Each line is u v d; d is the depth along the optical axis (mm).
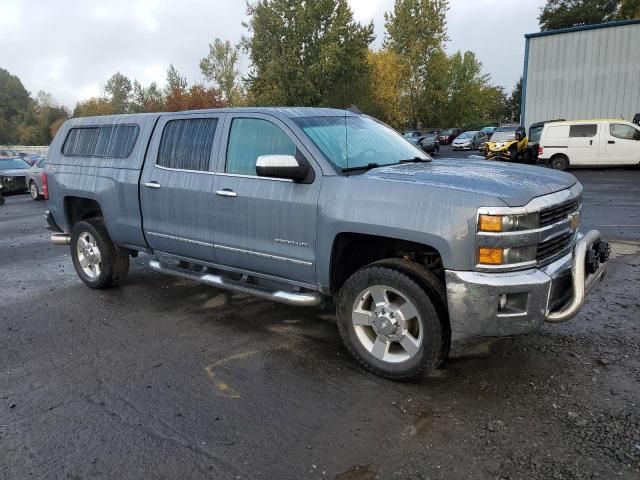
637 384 3523
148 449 2998
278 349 4371
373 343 3865
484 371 3812
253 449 2973
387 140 4742
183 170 4879
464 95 77062
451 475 2688
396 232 3469
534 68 24672
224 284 4715
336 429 3145
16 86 127438
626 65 22391
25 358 4316
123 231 5578
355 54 46875
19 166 22297
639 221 9328
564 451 2838
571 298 3416
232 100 57625
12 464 2893
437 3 64438
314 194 3904
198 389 3707
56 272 7289
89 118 6125
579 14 53625
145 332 4836
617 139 18688
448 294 3322
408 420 3217
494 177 3633
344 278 4090
